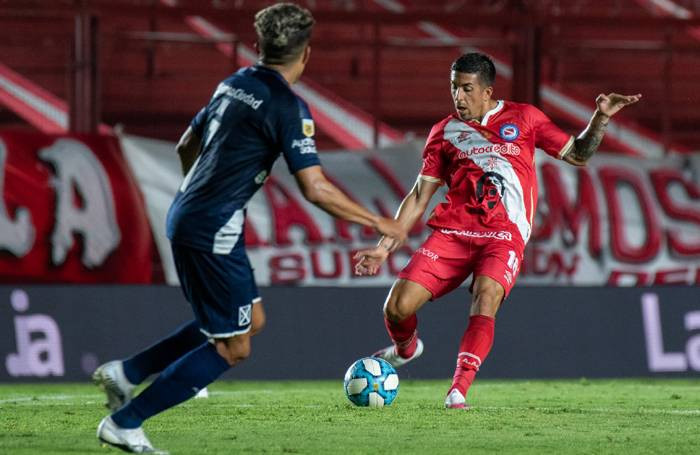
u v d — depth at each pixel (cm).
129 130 5631
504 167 2623
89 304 4384
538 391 3544
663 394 3419
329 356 4541
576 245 4788
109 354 4375
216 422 2380
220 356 1775
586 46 5222
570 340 4647
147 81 5900
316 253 4716
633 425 2350
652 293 4725
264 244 4681
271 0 5741
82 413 2639
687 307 4741
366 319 4591
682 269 4850
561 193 4794
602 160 4844
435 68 6356
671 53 5275
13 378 4281
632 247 4828
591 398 3203
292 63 1806
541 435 2136
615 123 6166
